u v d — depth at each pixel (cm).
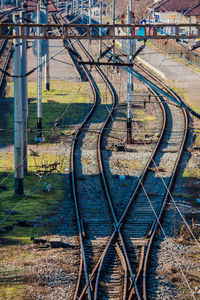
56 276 3703
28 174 6994
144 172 6725
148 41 19450
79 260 4016
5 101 11656
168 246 4375
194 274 3828
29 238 4559
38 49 7988
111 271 3841
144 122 9919
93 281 3603
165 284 3634
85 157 7712
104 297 3400
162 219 5059
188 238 4581
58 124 9869
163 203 5503
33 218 5150
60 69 15488
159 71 14238
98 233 4662
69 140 8775
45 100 11938
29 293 3438
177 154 7831
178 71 14225
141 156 7800
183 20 17725
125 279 3609
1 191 6281
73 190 6000
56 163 6838
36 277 3675
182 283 3675
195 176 6706
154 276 3756
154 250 4278
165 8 18112
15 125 5972
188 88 12188
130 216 5156
